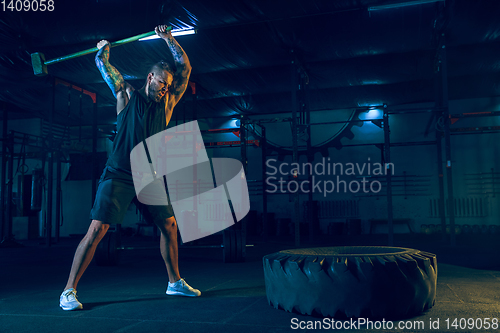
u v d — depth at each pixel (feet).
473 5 20.62
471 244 25.26
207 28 23.11
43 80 30.14
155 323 6.98
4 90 32.19
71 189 46.42
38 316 7.69
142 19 22.09
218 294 9.84
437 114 29.89
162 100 9.03
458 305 8.00
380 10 21.36
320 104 36.60
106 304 8.75
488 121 38.06
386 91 34.24
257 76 30.27
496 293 9.30
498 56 26.78
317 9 21.20
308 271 7.34
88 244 8.39
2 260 20.80
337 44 24.27
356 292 6.98
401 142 40.06
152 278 13.15
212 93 33.37
